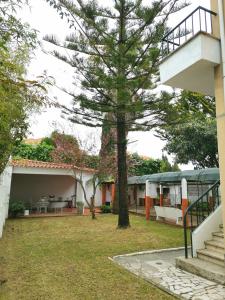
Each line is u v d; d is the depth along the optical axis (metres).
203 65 4.30
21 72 4.14
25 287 4.11
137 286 4.13
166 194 16.81
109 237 8.01
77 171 14.55
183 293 3.82
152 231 9.06
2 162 5.62
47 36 8.63
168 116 9.12
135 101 8.42
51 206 16.34
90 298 3.71
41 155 18.38
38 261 5.50
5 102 3.57
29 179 16.70
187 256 5.19
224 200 4.07
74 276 4.59
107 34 9.16
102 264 5.29
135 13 8.92
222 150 4.17
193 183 12.20
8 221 11.62
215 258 4.71
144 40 8.98
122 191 9.68
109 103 9.12
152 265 5.21
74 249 6.53
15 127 4.75
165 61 4.91
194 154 15.12
